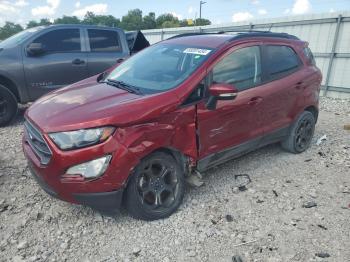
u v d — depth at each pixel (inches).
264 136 178.4
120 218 137.0
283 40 191.6
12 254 116.1
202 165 149.8
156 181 134.4
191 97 138.9
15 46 258.8
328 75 447.8
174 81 143.2
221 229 132.5
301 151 209.3
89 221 134.6
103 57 289.3
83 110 125.3
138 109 124.3
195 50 158.1
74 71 276.5
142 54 180.9
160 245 122.8
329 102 400.5
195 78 141.4
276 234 130.3
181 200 143.6
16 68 253.3
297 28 481.7
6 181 164.7
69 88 159.5
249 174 178.7
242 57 162.9
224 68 152.9
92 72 285.6
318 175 180.4
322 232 132.1
